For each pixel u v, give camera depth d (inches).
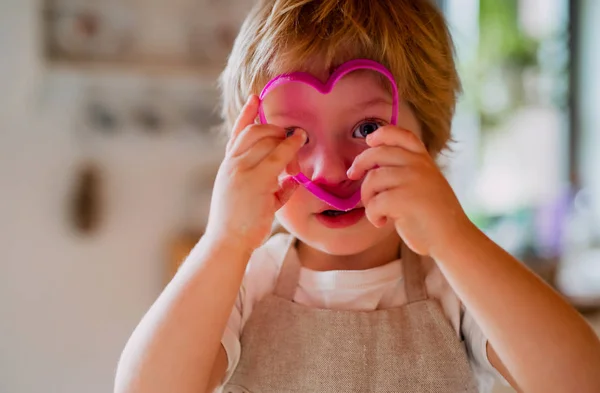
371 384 26.3
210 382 25.6
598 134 76.0
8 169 67.7
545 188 76.5
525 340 21.6
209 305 22.9
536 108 77.0
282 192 24.4
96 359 70.1
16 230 68.2
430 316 27.2
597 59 76.0
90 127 69.5
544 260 68.7
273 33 26.4
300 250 29.5
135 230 70.9
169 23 68.7
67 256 69.3
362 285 27.9
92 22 67.0
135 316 70.9
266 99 25.0
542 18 77.2
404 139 22.6
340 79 24.5
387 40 26.2
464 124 73.5
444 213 21.9
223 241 23.1
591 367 21.6
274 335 27.4
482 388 27.6
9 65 66.1
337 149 24.6
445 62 29.1
